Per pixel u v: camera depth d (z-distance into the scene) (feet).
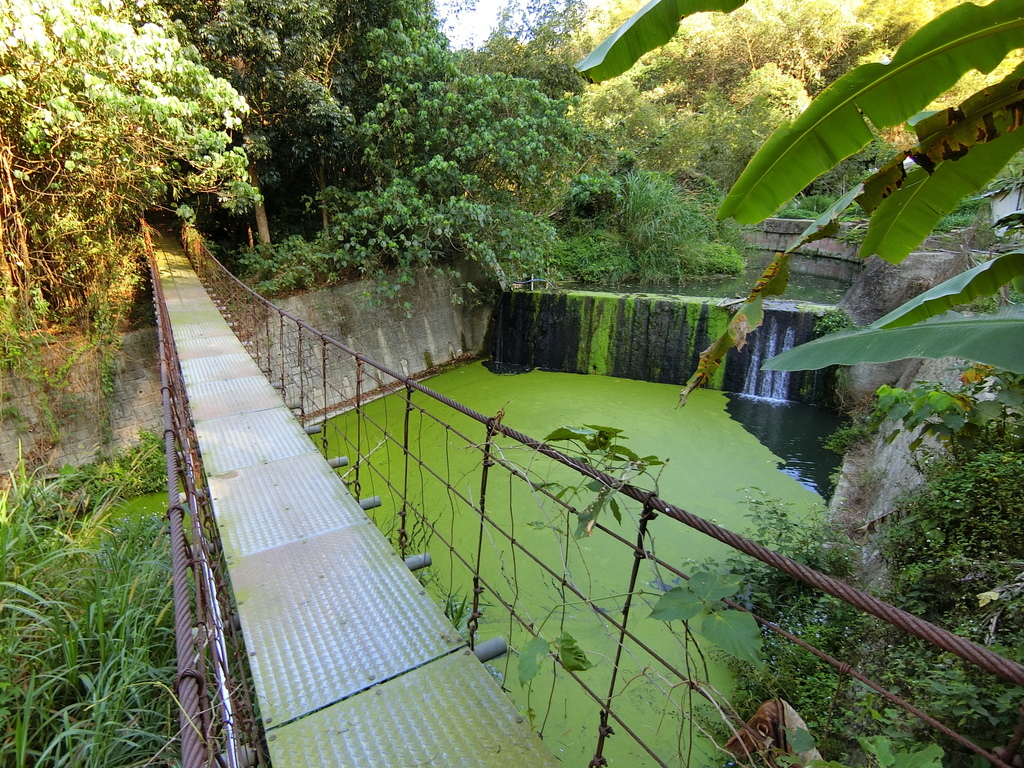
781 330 37.09
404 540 9.70
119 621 8.25
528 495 23.31
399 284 37.06
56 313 26.43
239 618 7.27
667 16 5.39
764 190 6.28
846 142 5.77
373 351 37.99
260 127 33.35
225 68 30.32
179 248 42.55
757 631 3.91
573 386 39.55
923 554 13.52
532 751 5.51
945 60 5.08
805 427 32.81
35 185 24.63
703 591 4.23
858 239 40.63
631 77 67.26
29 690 7.04
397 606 7.52
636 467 4.98
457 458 27.09
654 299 40.24
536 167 36.70
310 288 34.96
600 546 20.57
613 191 52.24
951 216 42.80
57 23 18.66
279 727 5.75
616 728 13.71
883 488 21.22
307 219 42.55
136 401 27.43
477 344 45.55
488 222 36.47
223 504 9.95
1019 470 12.84
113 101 19.72
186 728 3.60
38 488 12.42
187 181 27.50
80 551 9.99
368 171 39.01
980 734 8.29
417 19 36.68
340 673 6.44
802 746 4.10
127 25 20.30
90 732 6.69
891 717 9.66
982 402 11.44
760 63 76.79
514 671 15.16
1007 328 4.53
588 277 51.62
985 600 9.94
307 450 12.12
